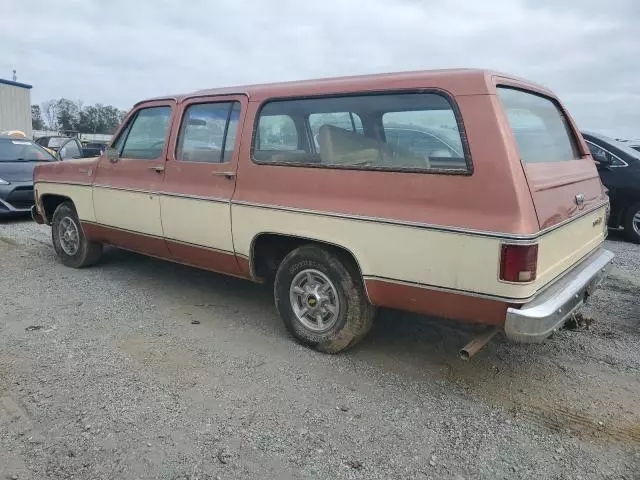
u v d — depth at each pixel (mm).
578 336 4434
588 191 3949
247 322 4613
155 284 5648
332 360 3895
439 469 2717
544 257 3062
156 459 2748
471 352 3184
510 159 2967
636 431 3070
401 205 3299
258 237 4125
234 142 4285
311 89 3832
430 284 3219
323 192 3695
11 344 4078
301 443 2902
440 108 3217
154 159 4969
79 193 5801
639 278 6160
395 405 3307
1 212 9242
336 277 3758
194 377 3604
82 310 4840
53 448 2816
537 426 3109
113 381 3525
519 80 3658
